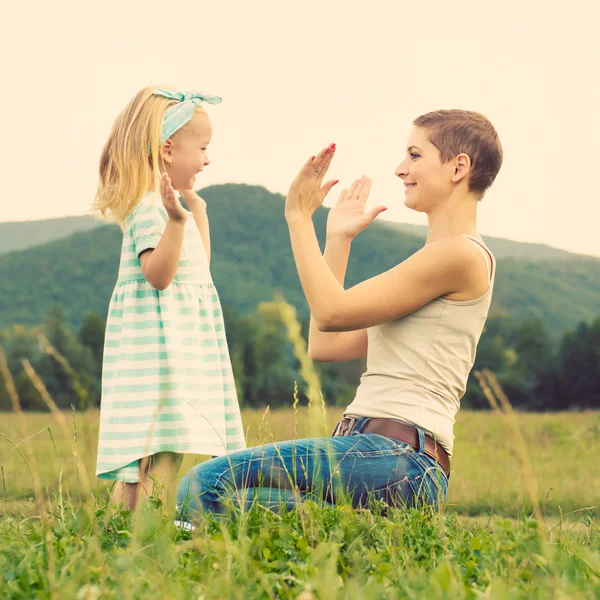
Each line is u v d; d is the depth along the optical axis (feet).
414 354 11.59
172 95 14.93
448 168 12.08
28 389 162.61
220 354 14.46
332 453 9.50
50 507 11.48
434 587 7.14
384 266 420.36
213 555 8.41
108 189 14.39
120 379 13.52
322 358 13.39
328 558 8.53
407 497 11.09
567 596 7.11
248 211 475.31
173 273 13.33
